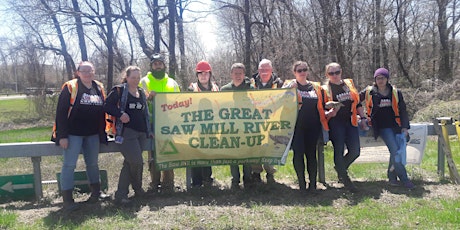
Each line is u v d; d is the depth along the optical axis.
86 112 5.67
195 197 6.40
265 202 6.10
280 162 6.37
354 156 6.61
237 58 30.77
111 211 5.74
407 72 32.62
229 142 6.42
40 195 6.43
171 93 6.34
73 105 5.58
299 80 6.37
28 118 31.00
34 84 43.12
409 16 34.44
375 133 6.82
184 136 6.37
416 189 6.64
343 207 5.79
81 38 27.00
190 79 23.89
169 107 6.35
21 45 27.67
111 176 8.24
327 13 22.91
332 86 6.47
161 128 6.32
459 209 5.48
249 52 26.75
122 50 30.59
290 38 24.33
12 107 38.84
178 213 5.60
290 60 23.30
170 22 23.89
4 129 26.22
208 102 6.41
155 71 6.66
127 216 5.48
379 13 24.64
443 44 34.00
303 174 6.39
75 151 5.69
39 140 17.33
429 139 13.20
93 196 6.10
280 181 7.45
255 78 6.88
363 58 25.23
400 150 6.70
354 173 8.01
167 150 6.34
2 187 6.41
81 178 6.73
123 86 5.85
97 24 25.64
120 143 5.80
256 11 28.98
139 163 5.98
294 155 6.41
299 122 6.28
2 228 5.21
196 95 6.38
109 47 26.67
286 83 6.64
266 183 6.96
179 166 6.43
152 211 5.71
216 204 6.04
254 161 6.49
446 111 16.20
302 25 23.42
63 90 5.59
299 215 5.48
